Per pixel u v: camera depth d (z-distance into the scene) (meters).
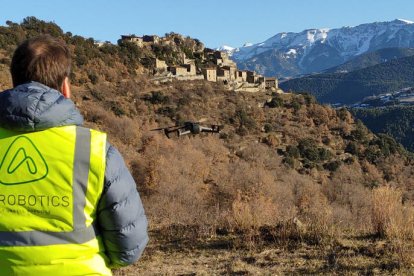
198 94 63.59
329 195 29.08
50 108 1.66
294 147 49.88
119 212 1.71
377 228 6.80
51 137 1.68
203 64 83.75
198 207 14.63
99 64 61.62
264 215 8.19
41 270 1.62
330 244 6.37
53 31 64.50
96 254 1.72
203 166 30.84
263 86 77.19
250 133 53.62
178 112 55.03
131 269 5.98
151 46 78.12
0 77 43.59
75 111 1.76
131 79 62.94
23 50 1.81
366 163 49.59
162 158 26.95
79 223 1.66
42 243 1.63
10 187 1.64
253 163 38.16
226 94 66.81
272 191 25.03
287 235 6.75
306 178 35.69
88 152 1.70
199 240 7.18
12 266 1.62
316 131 59.25
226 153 41.78
